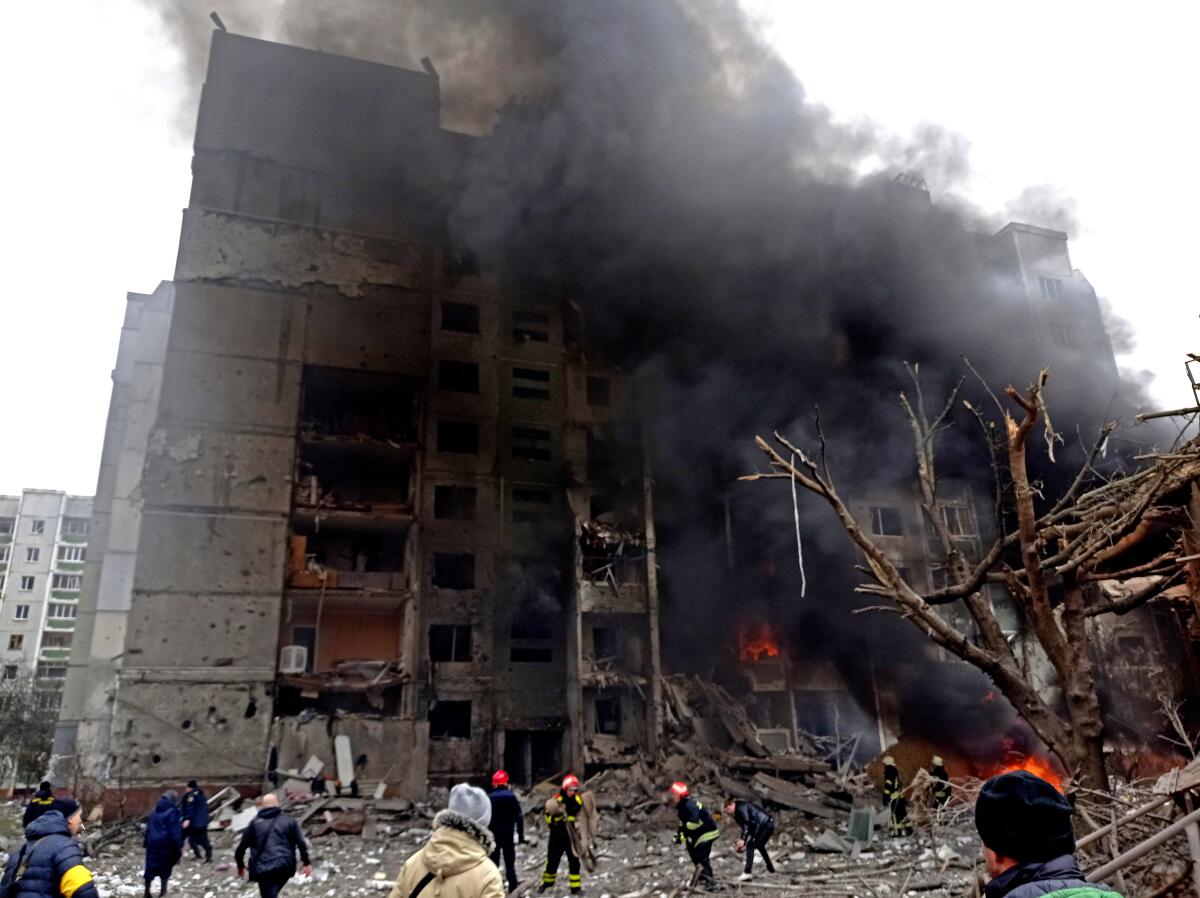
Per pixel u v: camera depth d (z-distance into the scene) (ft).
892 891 34.83
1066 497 36.60
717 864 44.75
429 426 103.19
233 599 88.12
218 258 101.04
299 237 105.29
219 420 94.63
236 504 91.91
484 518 101.19
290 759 81.20
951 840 44.96
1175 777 21.35
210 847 49.03
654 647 93.81
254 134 107.86
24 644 215.10
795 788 76.07
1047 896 5.24
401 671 90.63
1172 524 35.12
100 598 100.58
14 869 15.52
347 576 93.50
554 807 38.29
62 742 97.76
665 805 73.00
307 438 97.35
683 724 92.48
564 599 100.07
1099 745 31.07
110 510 108.78
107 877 44.04
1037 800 5.72
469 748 90.79
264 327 100.17
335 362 101.71
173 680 83.66
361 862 52.01
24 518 225.35
